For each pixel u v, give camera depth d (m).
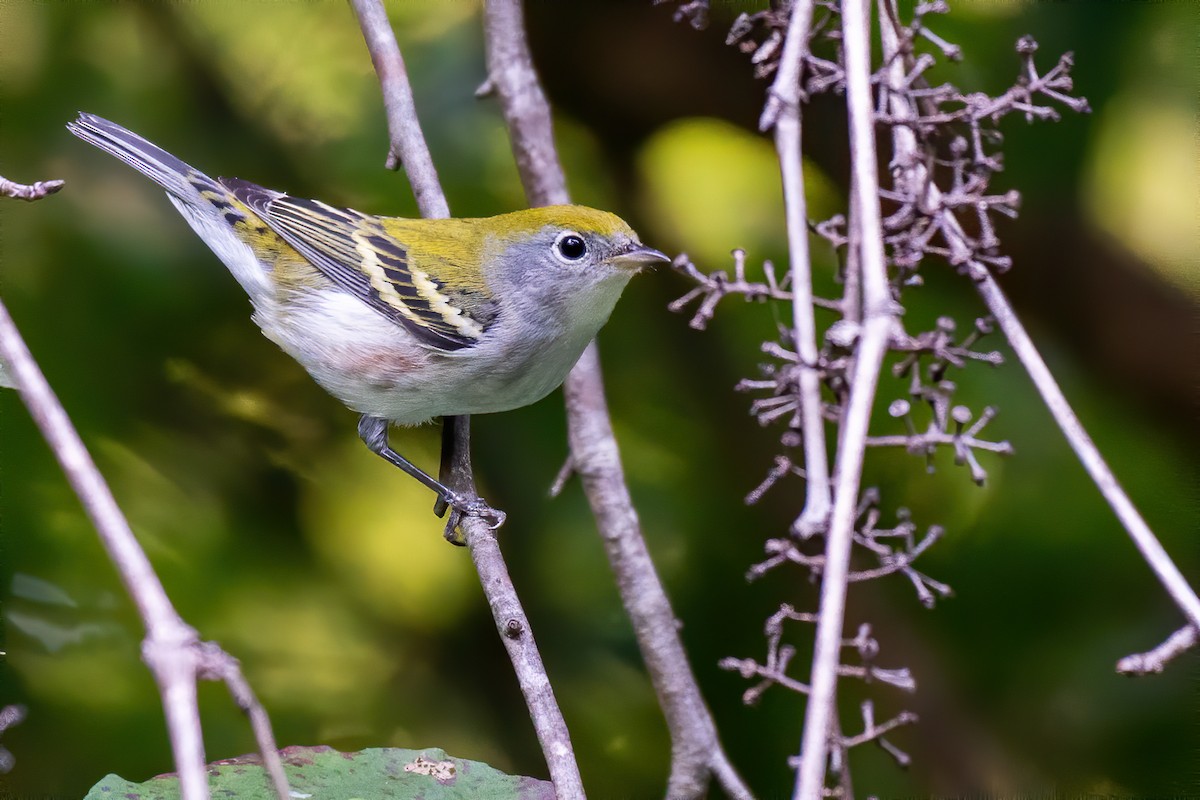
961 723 8.96
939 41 6.24
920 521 9.30
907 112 6.22
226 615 9.34
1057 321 9.73
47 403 4.01
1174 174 9.47
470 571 10.23
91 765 8.51
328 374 8.50
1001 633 9.09
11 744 8.48
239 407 10.08
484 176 10.45
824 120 10.09
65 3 9.75
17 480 8.86
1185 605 4.82
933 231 6.01
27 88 9.64
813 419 5.56
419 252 8.29
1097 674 8.83
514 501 10.05
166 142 10.01
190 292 9.84
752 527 9.78
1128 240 9.56
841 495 4.82
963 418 5.54
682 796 7.54
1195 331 9.40
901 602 9.26
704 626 9.54
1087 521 9.08
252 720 3.72
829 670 4.59
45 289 9.43
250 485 9.95
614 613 9.96
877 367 5.05
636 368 10.29
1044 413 9.32
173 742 3.55
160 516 9.48
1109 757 8.73
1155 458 9.34
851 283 6.05
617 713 9.73
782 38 6.61
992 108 6.05
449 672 9.95
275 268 8.59
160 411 9.81
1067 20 9.39
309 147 10.42
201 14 10.25
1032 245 9.60
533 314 8.16
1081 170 9.49
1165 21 9.28
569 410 8.10
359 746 9.20
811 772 4.44
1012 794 8.71
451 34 10.61
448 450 8.29
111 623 8.85
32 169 9.55
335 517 10.26
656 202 10.79
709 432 10.11
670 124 10.75
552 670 9.83
